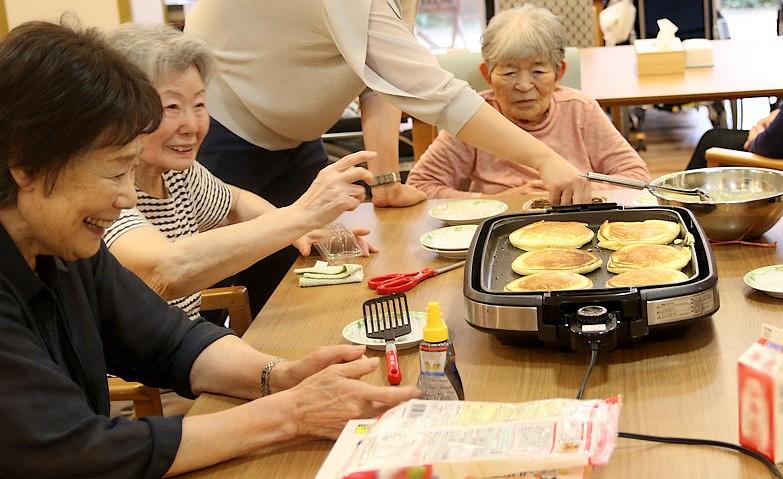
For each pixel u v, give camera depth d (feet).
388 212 7.29
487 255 5.02
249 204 7.01
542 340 4.27
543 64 8.20
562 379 4.13
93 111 3.32
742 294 4.92
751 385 3.27
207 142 7.87
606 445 3.09
